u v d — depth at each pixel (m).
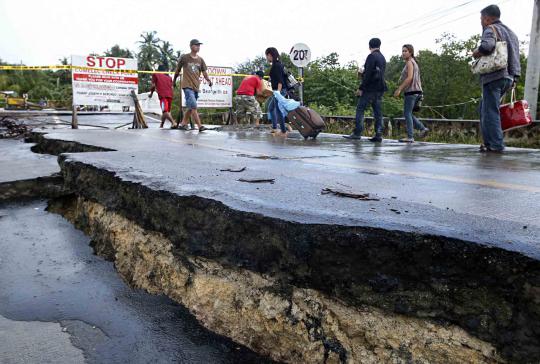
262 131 10.09
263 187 2.82
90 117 14.55
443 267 1.66
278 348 2.10
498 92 5.77
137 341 2.23
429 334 1.70
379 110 7.80
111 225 3.24
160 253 2.73
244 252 2.21
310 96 24.11
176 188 2.73
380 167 4.18
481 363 1.59
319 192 2.68
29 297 2.66
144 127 10.84
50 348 2.17
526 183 3.26
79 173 3.87
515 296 1.50
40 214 4.08
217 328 2.30
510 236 1.68
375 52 7.55
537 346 1.46
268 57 8.34
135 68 10.29
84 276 2.95
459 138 11.48
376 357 1.82
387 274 1.78
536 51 10.48
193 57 9.41
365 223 1.89
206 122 17.05
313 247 1.93
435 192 2.83
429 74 26.50
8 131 8.84
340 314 1.92
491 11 5.59
